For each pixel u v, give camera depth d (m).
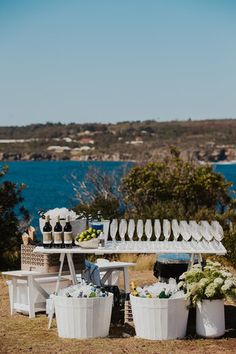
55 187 75.19
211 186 20.59
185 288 8.68
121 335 8.66
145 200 20.89
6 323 9.46
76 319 8.44
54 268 9.80
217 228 9.75
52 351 7.92
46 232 9.20
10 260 16.00
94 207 18.67
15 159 163.50
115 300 9.89
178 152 25.02
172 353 7.79
